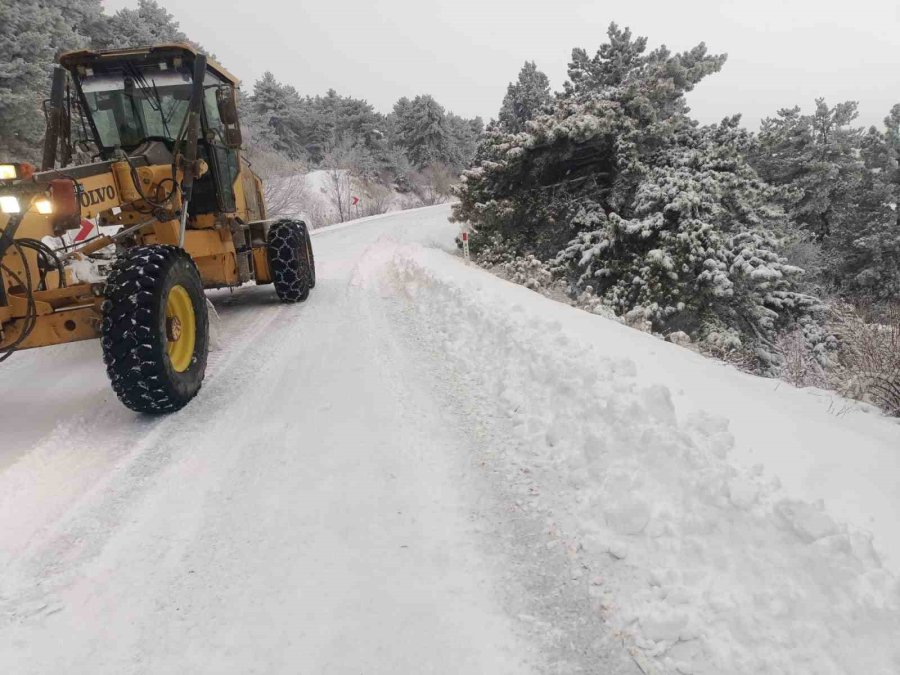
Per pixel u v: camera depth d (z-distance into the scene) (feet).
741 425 9.82
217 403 12.94
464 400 12.25
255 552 7.55
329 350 16.83
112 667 5.81
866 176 86.33
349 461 9.89
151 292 11.27
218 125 19.62
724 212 39.50
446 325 18.29
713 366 16.37
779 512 6.74
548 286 40.98
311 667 5.71
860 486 7.84
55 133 16.63
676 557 6.75
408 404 12.28
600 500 7.88
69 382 15.10
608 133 44.45
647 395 9.81
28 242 11.13
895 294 79.10
